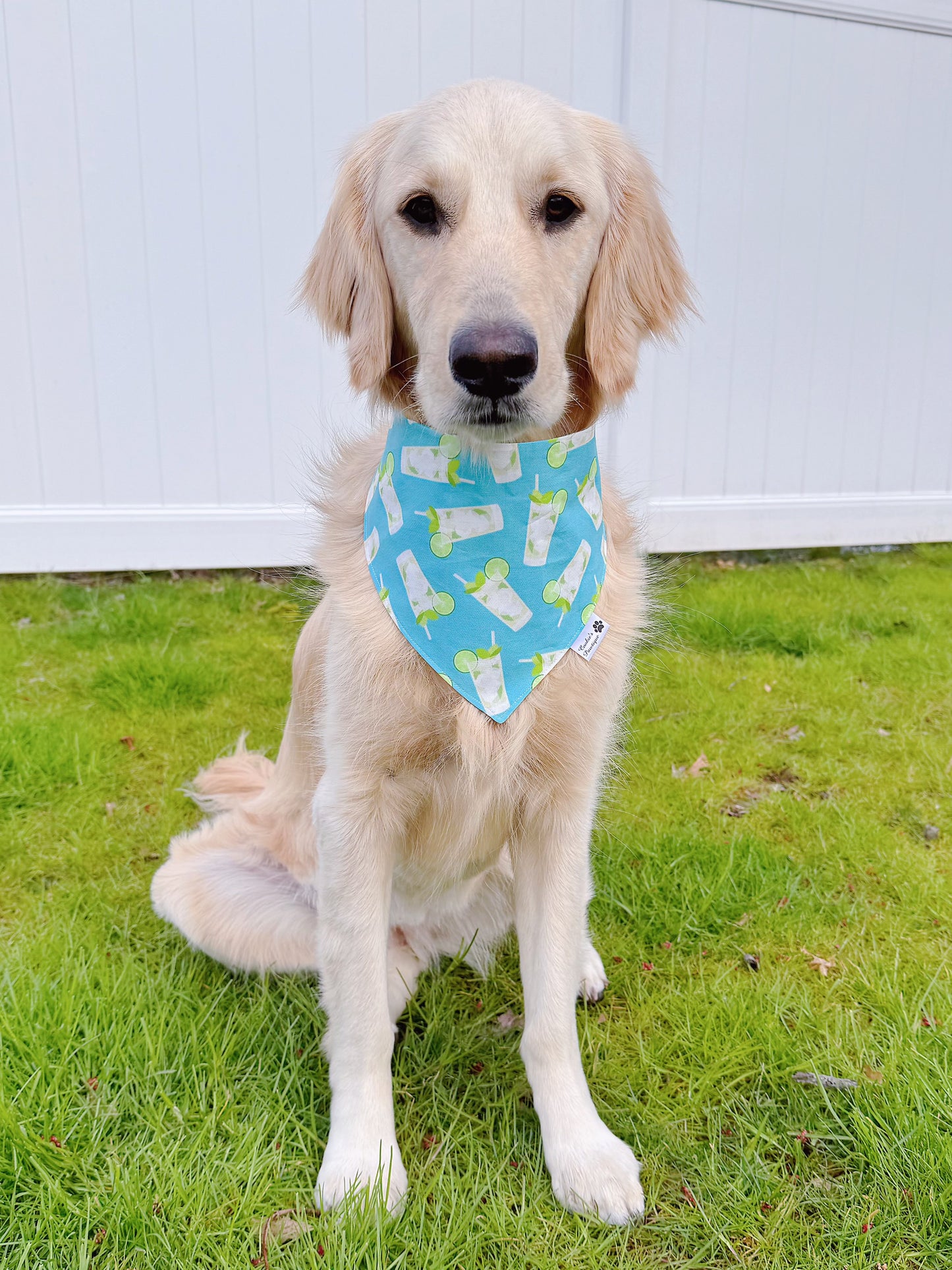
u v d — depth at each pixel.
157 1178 0.57
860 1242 0.55
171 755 1.09
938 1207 0.56
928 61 1.77
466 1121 0.63
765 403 1.84
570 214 0.60
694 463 1.83
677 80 1.64
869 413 1.92
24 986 0.69
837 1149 0.61
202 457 1.61
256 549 1.65
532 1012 0.62
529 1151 0.61
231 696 1.25
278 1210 0.56
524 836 0.65
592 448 0.62
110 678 1.26
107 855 0.91
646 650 1.36
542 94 0.61
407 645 0.59
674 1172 0.60
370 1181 0.56
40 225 1.47
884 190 1.80
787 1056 0.67
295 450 1.64
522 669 0.59
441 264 0.56
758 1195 0.58
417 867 0.68
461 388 0.53
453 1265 0.53
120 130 1.46
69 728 1.11
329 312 0.67
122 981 0.70
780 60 1.68
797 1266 0.54
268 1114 0.61
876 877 0.90
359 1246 0.53
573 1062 0.61
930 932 0.82
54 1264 0.52
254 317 1.57
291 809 0.77
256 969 0.74
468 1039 0.69
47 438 1.55
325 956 0.60
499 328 0.52
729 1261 0.55
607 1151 0.58
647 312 0.67
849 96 1.74
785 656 1.44
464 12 1.53
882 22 1.71
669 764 1.11
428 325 0.56
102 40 1.43
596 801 0.65
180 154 1.49
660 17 1.59
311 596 0.79
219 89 1.48
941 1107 0.61
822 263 1.80
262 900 0.75
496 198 0.57
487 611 0.59
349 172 0.66
